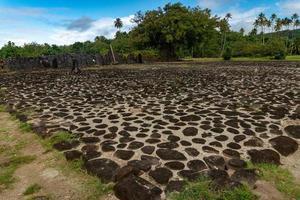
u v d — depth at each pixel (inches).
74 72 906.1
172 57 1952.5
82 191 170.1
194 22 1793.8
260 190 166.6
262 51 2305.6
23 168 200.8
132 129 262.1
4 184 180.5
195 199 155.4
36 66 1140.5
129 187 163.5
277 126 266.5
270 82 581.6
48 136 253.4
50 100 414.0
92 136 247.3
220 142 227.8
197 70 941.2
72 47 2957.7
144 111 329.1
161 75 776.9
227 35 3186.5
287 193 164.1
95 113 326.3
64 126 278.2
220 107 343.9
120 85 571.2
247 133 247.0
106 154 210.4
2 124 303.9
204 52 2650.1
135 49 2011.6
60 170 195.6
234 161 195.6
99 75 805.2
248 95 426.3
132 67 1155.3
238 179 174.6
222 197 155.2
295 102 369.7
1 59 1048.8
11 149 235.0
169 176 177.5
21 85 598.2
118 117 305.0
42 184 179.0
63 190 171.8
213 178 174.6
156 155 205.5
